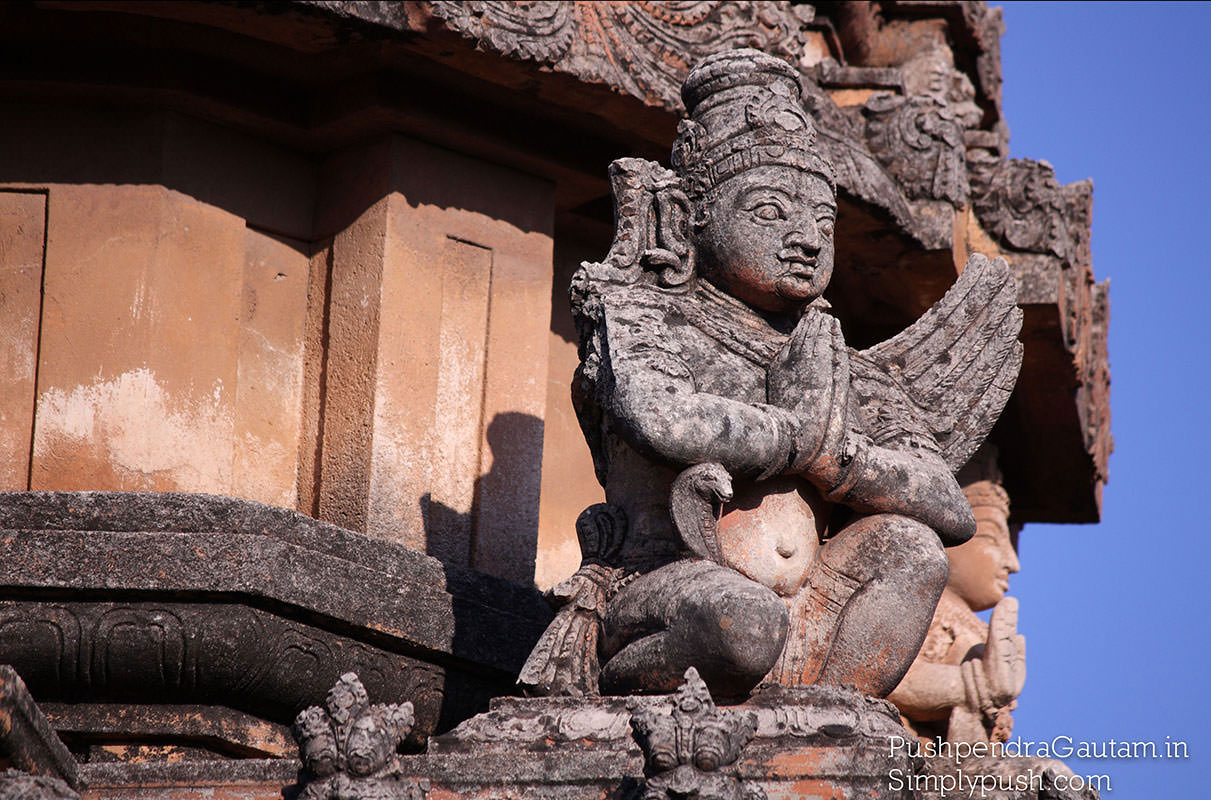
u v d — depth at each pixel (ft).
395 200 44.52
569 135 46.98
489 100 45.50
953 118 52.01
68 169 43.37
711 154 36.60
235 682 37.52
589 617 34.22
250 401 43.86
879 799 30.32
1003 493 55.57
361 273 44.39
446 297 45.11
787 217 35.91
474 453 44.83
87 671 37.11
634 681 32.78
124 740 37.88
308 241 45.60
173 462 42.06
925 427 37.78
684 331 35.45
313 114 45.11
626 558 34.71
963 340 39.04
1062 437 61.98
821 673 34.55
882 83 52.70
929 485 35.60
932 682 44.96
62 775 31.07
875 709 33.24
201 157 44.01
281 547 37.81
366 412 43.37
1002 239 54.19
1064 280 54.90
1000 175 54.39
